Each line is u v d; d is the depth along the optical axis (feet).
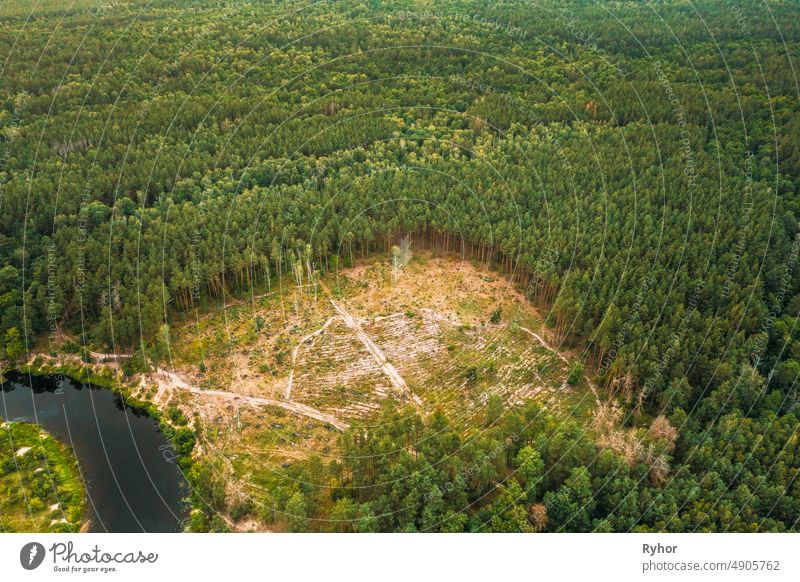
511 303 369.30
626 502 224.33
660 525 219.41
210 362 322.34
